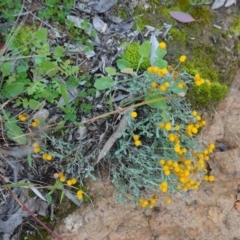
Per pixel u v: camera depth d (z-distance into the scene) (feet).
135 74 1.71
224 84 1.94
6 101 1.67
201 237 1.95
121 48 1.81
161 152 1.78
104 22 1.82
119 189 1.78
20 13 1.68
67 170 1.77
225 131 1.94
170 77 1.67
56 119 1.75
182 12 1.92
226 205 1.94
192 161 1.84
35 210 1.80
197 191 1.91
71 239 1.84
